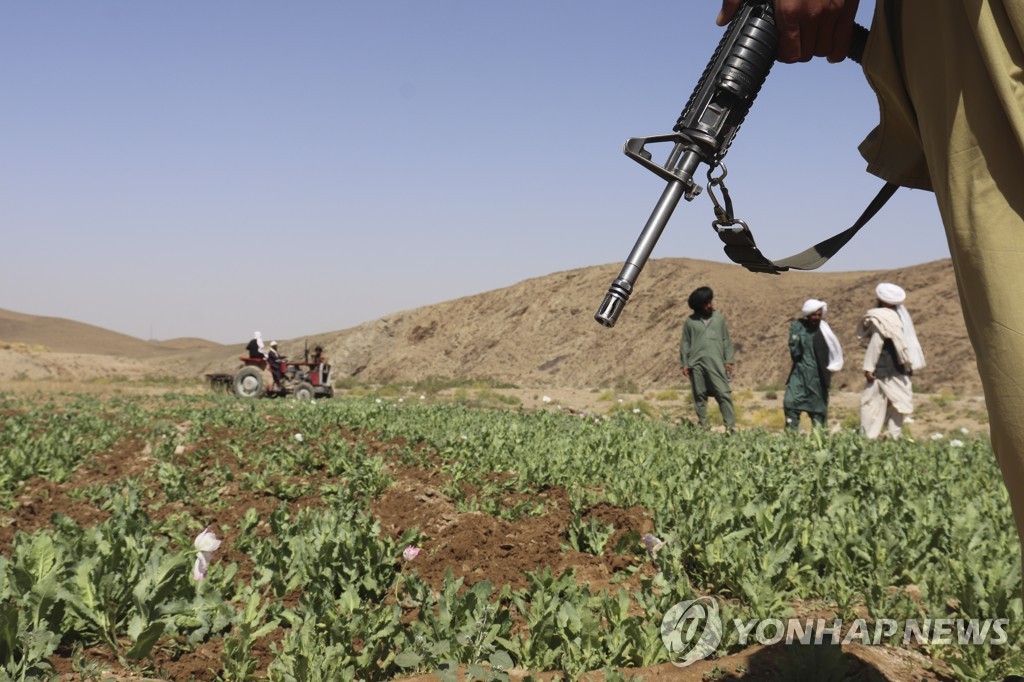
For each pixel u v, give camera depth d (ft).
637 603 12.39
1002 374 4.77
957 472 22.93
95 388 81.15
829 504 16.94
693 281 204.13
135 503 17.79
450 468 23.85
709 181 6.63
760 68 6.51
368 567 12.98
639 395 94.17
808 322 35.68
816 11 6.17
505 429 31.01
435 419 36.45
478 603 11.13
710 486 18.29
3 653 9.35
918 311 143.02
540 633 10.57
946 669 10.53
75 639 10.70
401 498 20.52
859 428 32.32
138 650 10.14
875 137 6.68
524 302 236.63
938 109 5.45
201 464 26.61
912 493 18.63
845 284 174.50
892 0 5.97
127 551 11.54
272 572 12.89
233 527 18.11
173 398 62.80
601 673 9.91
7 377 130.11
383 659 10.65
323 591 11.86
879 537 14.71
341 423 36.65
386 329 254.47
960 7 5.26
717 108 6.54
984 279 4.88
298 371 80.59
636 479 20.16
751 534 14.33
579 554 15.16
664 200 6.54
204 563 12.16
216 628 11.18
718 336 37.22
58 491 22.54
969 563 12.78
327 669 9.91
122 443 31.96
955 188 5.12
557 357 211.41
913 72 5.69
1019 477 4.81
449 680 9.64
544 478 21.75
